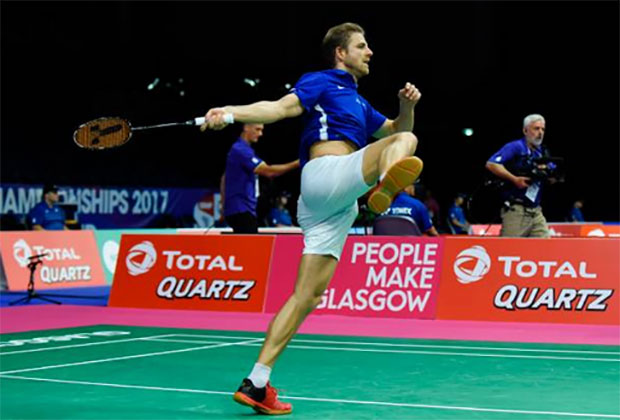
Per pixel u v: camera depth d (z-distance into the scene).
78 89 22.31
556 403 5.13
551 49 27.08
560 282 9.08
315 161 4.87
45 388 5.70
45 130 21.52
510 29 27.27
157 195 21.73
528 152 10.03
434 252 9.60
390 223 10.00
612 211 27.22
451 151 27.27
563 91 27.14
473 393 5.47
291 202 25.20
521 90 27.23
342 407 5.07
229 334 8.49
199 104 24.56
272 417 4.82
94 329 8.93
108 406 5.13
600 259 8.98
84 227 20.14
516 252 9.27
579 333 8.33
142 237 10.98
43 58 21.72
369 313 9.73
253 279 10.30
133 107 23.23
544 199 27.80
